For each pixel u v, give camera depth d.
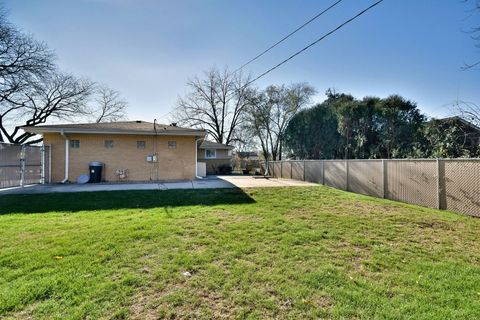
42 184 11.11
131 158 12.59
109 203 6.58
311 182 12.38
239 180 13.00
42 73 17.92
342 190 9.49
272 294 2.34
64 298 2.23
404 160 7.19
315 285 2.48
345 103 20.03
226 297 2.29
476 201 5.32
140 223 4.54
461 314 2.04
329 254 3.24
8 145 9.68
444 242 3.74
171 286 2.46
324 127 21.14
